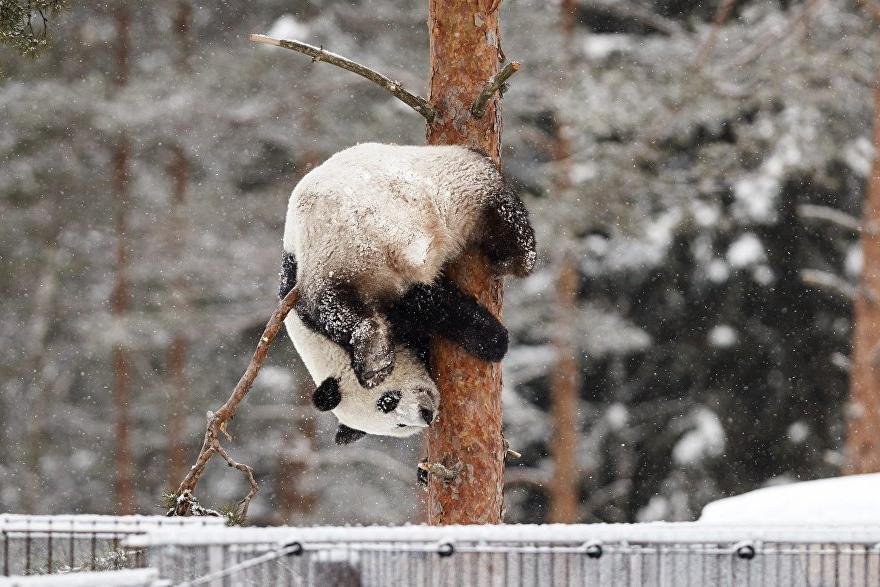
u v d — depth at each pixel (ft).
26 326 185.37
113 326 161.99
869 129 155.74
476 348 50.01
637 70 144.46
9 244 179.42
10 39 65.16
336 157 51.49
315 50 53.06
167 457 180.86
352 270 48.44
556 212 141.08
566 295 149.07
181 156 172.35
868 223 138.82
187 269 167.73
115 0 175.63
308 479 171.42
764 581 31.99
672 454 162.91
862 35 143.02
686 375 164.35
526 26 145.18
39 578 28.68
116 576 29.22
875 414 136.98
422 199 49.29
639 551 31.94
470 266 50.75
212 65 165.99
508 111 149.07
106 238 182.29
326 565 31.78
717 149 147.43
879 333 137.90
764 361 161.48
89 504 184.14
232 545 31.78
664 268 161.38
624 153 143.74
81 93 164.14
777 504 54.13
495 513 51.44
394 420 52.75
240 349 177.68
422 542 31.91
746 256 157.07
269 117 166.20
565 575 32.04
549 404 171.42
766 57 142.00
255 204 167.94
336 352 53.31
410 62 158.81
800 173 150.41
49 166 175.32
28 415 188.24
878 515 50.01
